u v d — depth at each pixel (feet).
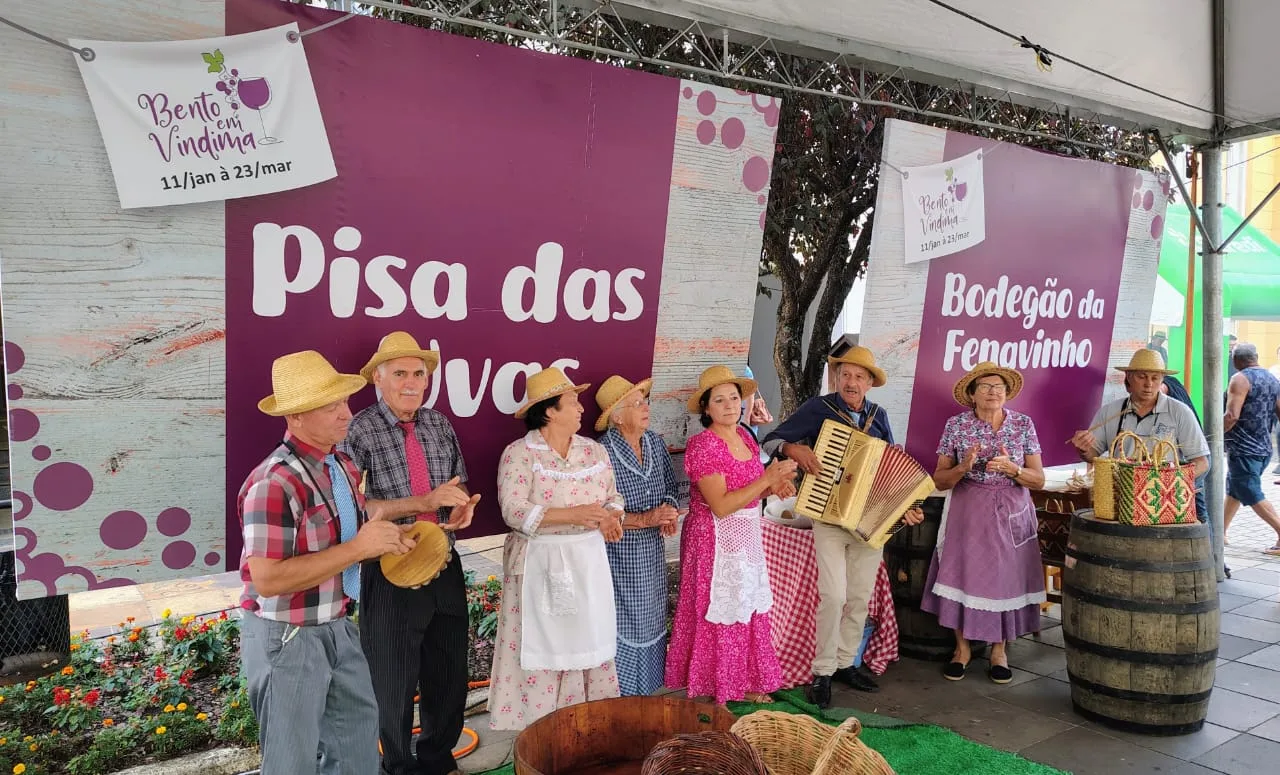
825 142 20.34
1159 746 12.85
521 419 12.05
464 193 11.40
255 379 10.30
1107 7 16.55
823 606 13.87
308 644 8.17
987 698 14.62
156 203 9.41
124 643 15.81
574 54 16.83
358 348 10.93
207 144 9.61
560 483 11.08
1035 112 21.34
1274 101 18.92
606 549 11.88
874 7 14.32
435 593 10.53
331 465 8.53
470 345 11.77
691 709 9.33
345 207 10.59
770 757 8.92
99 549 9.60
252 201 10.01
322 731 8.70
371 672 10.32
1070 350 19.33
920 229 15.92
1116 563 13.21
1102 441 17.26
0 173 8.68
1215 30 18.76
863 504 13.30
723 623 12.28
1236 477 23.95
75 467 9.39
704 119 13.29
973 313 17.24
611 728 9.41
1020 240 17.70
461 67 11.17
